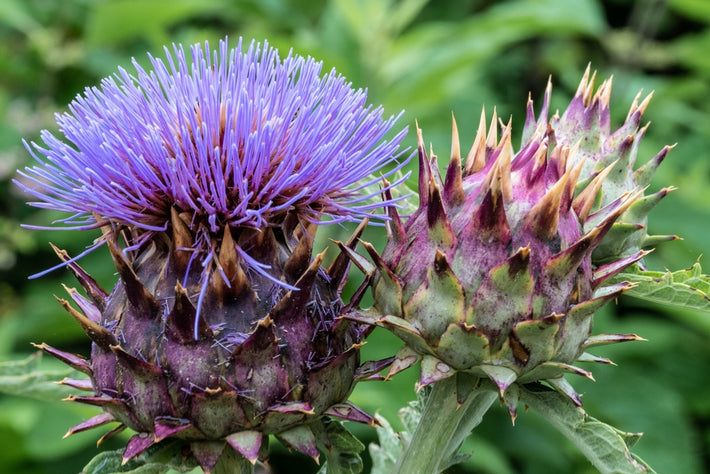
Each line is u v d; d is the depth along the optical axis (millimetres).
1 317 601
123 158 316
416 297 315
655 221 585
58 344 580
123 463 305
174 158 315
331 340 321
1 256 638
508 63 869
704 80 785
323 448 330
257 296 313
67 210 317
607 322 604
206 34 638
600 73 755
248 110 312
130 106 319
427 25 852
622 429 572
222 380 307
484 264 311
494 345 311
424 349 316
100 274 586
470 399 329
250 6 666
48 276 652
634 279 351
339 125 319
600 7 969
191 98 320
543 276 312
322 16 773
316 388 314
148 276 317
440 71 586
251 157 310
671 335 610
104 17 608
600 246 354
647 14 711
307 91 323
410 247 321
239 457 318
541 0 688
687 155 746
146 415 309
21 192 648
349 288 521
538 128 325
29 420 517
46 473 538
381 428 377
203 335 308
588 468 557
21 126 666
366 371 326
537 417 570
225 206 309
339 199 329
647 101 356
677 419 569
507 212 314
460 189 319
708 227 573
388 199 330
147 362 309
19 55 720
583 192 328
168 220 315
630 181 359
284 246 322
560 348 314
